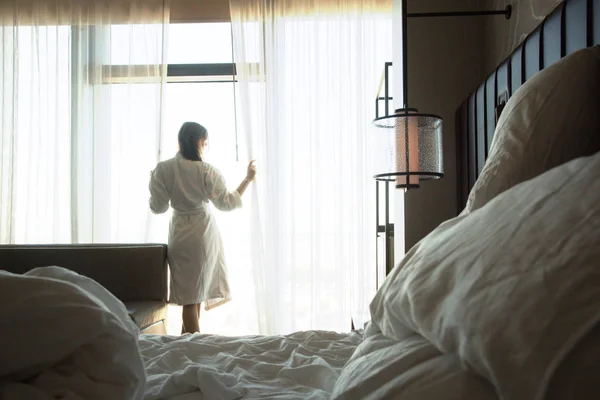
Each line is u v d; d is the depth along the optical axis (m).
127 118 3.26
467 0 2.37
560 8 1.17
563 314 0.45
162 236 3.23
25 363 0.62
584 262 0.46
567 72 0.93
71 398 0.62
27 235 3.28
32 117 3.28
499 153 0.92
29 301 0.63
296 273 3.15
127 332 0.71
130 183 3.26
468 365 0.54
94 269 2.65
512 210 0.60
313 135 3.17
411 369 0.62
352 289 3.11
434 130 1.63
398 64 2.40
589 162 0.55
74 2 3.25
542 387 0.43
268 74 3.18
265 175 3.16
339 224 3.12
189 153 2.82
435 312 0.61
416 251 0.79
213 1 3.32
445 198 2.35
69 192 3.30
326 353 1.26
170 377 1.01
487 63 2.31
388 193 2.95
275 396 0.97
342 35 3.15
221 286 2.93
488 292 0.53
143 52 3.27
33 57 3.29
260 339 1.43
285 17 3.19
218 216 3.29
